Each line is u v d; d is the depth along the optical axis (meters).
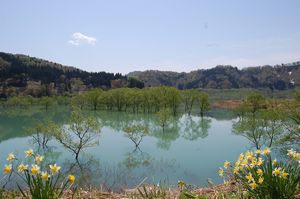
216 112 106.38
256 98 69.62
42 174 3.73
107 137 48.62
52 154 34.19
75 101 117.19
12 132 54.38
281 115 31.97
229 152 35.62
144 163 29.52
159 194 5.70
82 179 20.03
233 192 5.28
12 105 130.50
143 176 22.92
